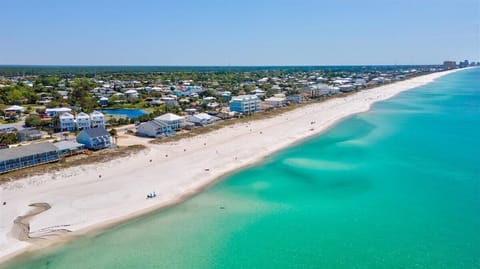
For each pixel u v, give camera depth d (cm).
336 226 4994
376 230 4862
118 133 10356
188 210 5528
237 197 6019
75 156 7875
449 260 4169
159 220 5206
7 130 10300
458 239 4600
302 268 4091
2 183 6122
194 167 7462
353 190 6266
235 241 4650
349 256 4291
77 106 14875
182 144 9231
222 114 13150
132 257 4312
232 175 7088
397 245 4491
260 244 4575
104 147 8531
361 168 7438
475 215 5234
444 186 6384
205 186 6500
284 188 6400
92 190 6156
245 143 9438
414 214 5306
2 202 5606
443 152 8631
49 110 13100
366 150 8838
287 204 5722
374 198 5903
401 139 10038
